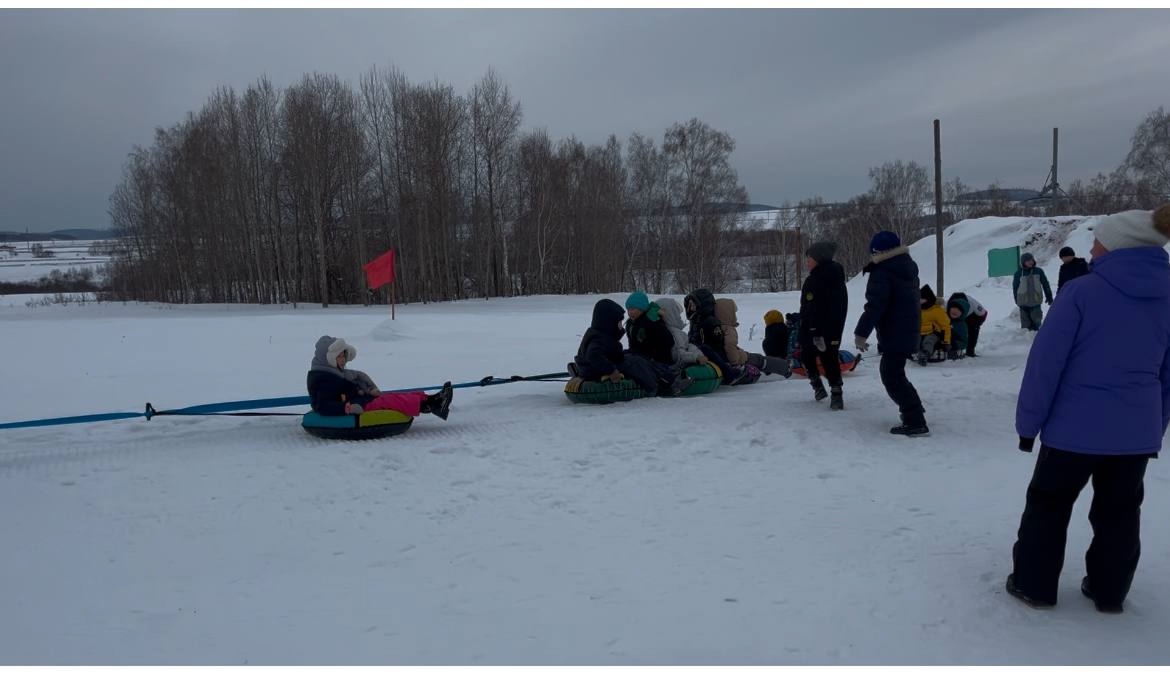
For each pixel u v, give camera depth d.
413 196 53.50
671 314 10.52
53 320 31.22
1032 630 3.55
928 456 6.57
